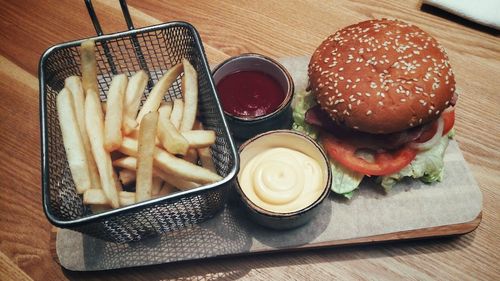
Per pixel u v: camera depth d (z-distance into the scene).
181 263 0.29
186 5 0.42
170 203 0.24
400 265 0.29
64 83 0.32
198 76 0.33
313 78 0.31
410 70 0.28
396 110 0.28
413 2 0.42
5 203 0.32
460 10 0.39
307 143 0.29
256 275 0.29
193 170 0.26
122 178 0.28
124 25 0.40
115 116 0.27
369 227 0.30
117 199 0.25
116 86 0.29
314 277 0.29
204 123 0.33
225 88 0.33
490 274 0.29
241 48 0.39
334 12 0.42
